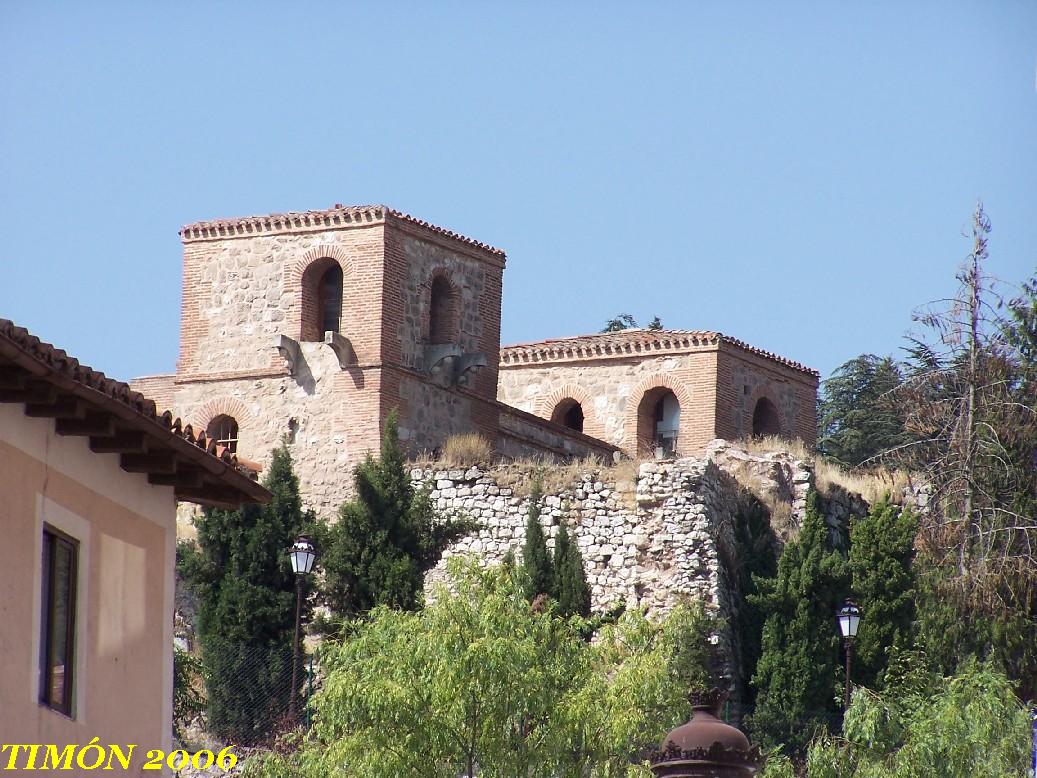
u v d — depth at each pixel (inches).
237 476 2454.5
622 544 4968.0
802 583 4842.5
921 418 5024.6
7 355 2046.0
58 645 2226.9
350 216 5275.6
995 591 4702.3
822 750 3572.8
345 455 5172.2
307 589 4852.4
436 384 5319.9
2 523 2118.6
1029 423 4916.3
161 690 2432.3
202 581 4825.3
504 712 3432.6
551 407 6146.7
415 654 3459.6
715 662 4788.4
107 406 2210.9
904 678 4377.5
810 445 6294.3
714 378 5959.6
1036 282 5098.4
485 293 5521.7
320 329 5339.6
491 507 5039.4
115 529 2352.4
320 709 3567.9
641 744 3614.7
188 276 5433.1
